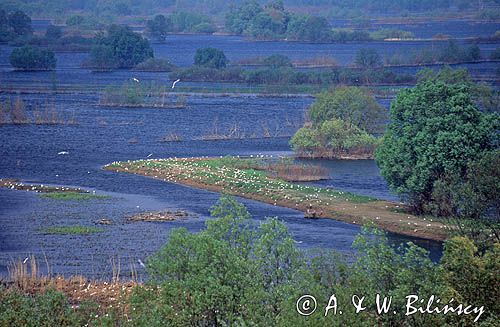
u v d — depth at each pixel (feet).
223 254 279.49
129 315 306.55
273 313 264.72
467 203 428.56
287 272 280.51
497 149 544.21
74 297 359.05
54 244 463.01
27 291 369.50
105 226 506.89
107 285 378.73
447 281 263.29
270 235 289.12
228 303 266.36
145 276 400.26
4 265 420.77
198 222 521.24
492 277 261.85
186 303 267.80
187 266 284.82
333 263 280.51
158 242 469.57
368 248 280.10
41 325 273.75
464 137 543.80
